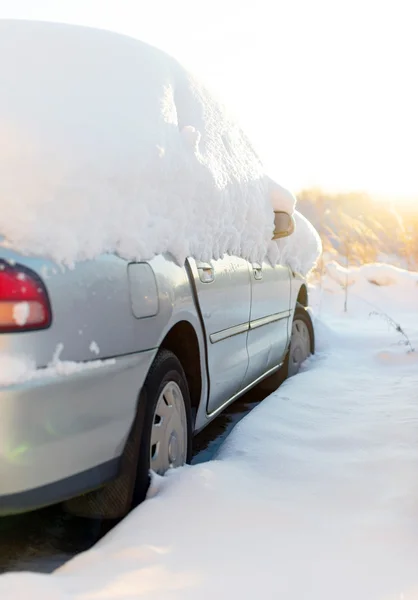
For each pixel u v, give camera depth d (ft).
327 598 6.36
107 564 7.14
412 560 7.06
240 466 10.09
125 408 8.45
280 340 16.56
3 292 7.14
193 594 6.43
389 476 9.62
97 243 8.14
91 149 8.55
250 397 17.89
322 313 31.24
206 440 14.20
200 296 10.68
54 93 9.17
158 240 9.48
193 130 11.22
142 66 10.94
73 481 7.75
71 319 7.59
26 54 9.77
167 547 7.47
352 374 17.66
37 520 9.59
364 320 29.43
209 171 11.34
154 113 10.27
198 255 10.93
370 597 6.36
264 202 14.87
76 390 7.59
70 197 8.00
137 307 8.67
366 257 39.81
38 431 7.25
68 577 6.85
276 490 9.19
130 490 8.66
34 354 7.21
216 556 7.25
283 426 12.41
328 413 13.44
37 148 8.09
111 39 10.85
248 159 14.62
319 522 8.13
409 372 17.88
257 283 14.23
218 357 11.73
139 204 9.13
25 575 6.64
